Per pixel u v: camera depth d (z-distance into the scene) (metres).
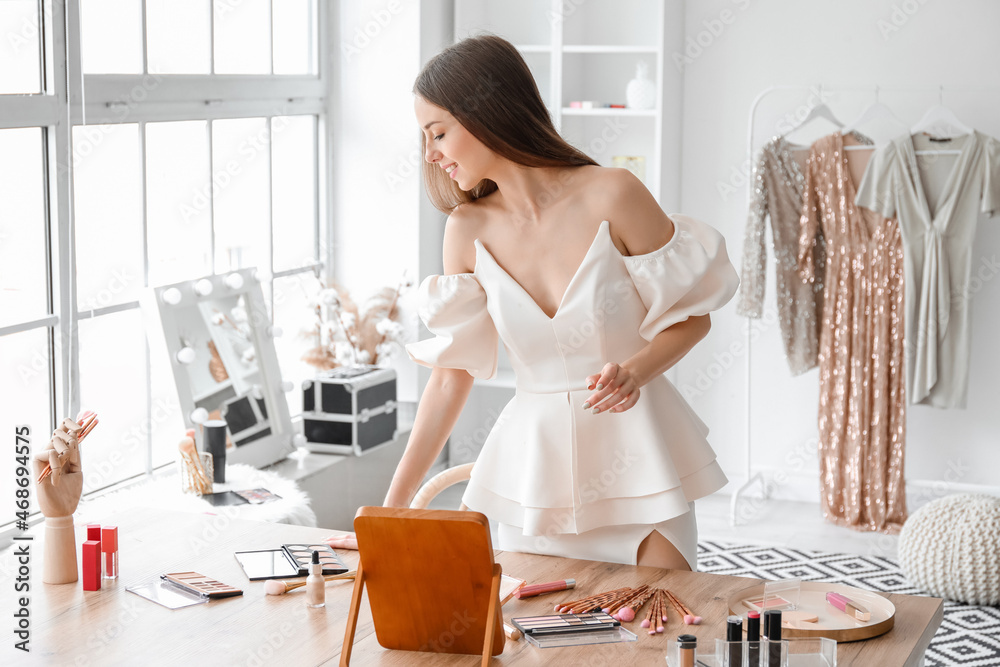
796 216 4.11
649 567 1.75
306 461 3.75
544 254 1.76
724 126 4.47
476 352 1.85
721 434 4.63
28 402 2.86
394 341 4.20
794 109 4.37
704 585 1.67
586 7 4.59
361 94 4.25
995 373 4.20
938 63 4.16
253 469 3.26
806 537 4.02
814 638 1.35
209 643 1.50
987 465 4.25
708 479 1.80
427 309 1.83
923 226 3.89
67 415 2.93
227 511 2.86
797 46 4.33
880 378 4.04
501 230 1.80
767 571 3.63
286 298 4.07
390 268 4.30
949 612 3.26
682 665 1.34
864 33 4.24
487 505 1.82
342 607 1.63
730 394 4.59
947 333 3.92
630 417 1.74
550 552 1.84
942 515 3.41
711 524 4.19
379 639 1.47
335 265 4.36
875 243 3.99
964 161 3.83
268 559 1.83
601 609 1.58
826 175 4.04
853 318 4.06
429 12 4.25
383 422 3.99
